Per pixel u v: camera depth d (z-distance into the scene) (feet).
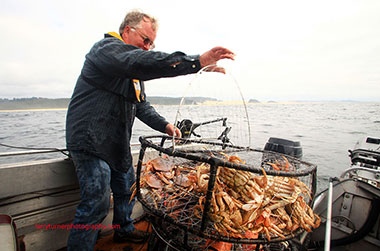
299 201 5.23
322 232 6.30
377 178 7.25
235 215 4.20
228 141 8.40
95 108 5.18
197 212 4.47
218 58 4.11
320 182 18.17
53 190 6.48
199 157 3.60
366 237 5.71
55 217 6.59
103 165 5.44
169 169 6.14
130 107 5.95
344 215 6.05
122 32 6.00
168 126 7.00
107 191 5.57
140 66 4.25
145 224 8.64
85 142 5.12
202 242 4.84
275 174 3.62
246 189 4.58
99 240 7.56
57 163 6.41
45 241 6.47
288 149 9.77
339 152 28.32
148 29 5.78
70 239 5.18
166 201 4.86
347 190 6.13
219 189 4.52
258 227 4.38
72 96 5.43
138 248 7.16
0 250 4.17
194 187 5.20
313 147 31.27
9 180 5.62
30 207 6.10
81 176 5.24
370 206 5.72
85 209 5.20
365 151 7.80
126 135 5.90
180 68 4.22
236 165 3.51
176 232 5.08
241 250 4.82
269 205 4.87
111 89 5.28
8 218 4.82
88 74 5.23
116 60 4.49
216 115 7.92
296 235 4.47
